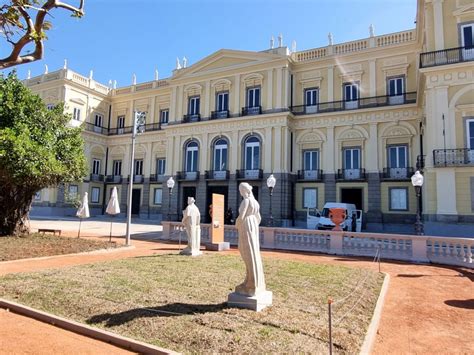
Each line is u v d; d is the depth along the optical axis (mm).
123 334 4258
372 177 24391
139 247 13297
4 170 11047
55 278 6801
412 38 24281
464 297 6730
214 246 12906
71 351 3865
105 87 39906
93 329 4363
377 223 23844
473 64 16203
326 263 10148
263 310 4977
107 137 38781
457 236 15750
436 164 16562
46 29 6926
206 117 30156
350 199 25391
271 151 26766
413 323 5191
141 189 35844
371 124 24859
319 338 4145
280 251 13367
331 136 26000
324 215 21375
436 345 4395
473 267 9977
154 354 3797
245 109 28344
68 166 13312
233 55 29453
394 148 24359
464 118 16469
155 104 36750
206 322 4469
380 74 25266
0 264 8609
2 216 13039
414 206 23062
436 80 17172
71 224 24453
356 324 4750
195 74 30906
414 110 23625
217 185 28906
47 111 13547
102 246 12180
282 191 25844
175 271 7746
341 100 26156
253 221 5234
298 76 27922
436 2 17812
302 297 5840
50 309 5137
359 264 10406
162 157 35281
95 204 37406
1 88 12602
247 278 5164
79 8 6809
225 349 3809
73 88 35875
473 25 16891
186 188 30516
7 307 5348
